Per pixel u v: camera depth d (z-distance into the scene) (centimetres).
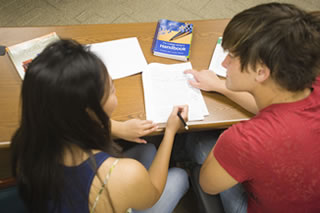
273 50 52
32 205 62
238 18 57
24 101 50
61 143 53
